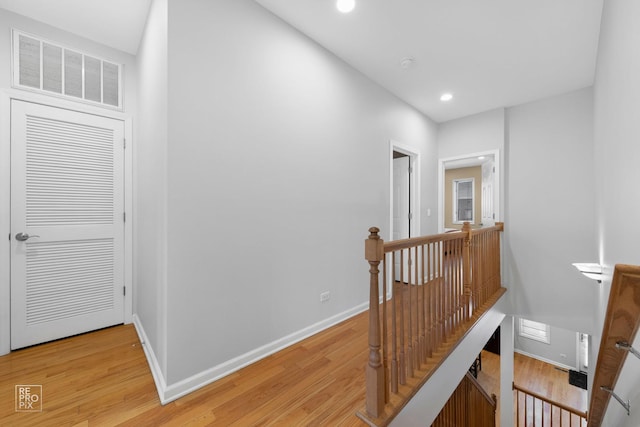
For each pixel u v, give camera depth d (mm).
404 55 2676
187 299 1672
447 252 2215
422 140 4051
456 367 2148
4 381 1753
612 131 1729
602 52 2154
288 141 2238
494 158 3947
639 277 650
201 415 1469
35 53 2254
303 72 2359
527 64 2824
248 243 1979
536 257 3631
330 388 1690
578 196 3350
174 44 1611
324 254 2562
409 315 1715
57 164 2336
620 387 1323
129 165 2719
